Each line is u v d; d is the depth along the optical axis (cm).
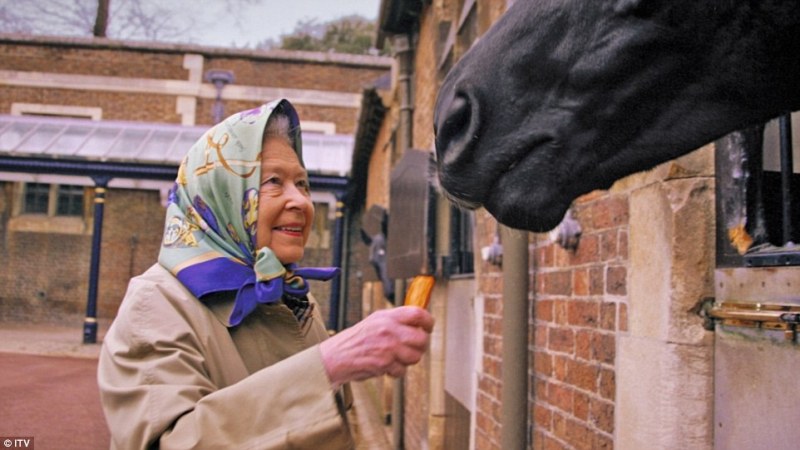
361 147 1049
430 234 409
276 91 1784
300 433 94
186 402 99
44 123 1440
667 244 163
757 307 141
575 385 216
